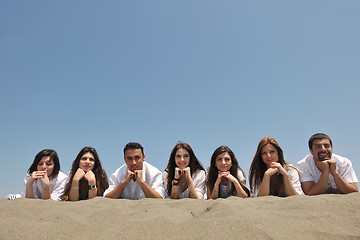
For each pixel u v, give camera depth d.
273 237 1.79
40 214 2.52
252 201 2.94
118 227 2.08
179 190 4.73
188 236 1.85
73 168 4.84
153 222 2.09
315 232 1.90
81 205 2.86
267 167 4.73
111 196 4.44
